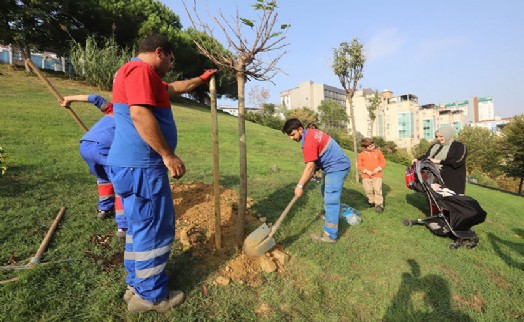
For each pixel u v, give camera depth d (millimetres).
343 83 8039
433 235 4859
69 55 22594
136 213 2223
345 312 2850
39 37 21234
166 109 2342
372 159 5828
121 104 2180
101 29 23344
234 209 4203
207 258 3191
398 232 4773
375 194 5758
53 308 2316
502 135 29141
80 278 2660
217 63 3137
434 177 5223
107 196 3721
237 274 3051
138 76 2045
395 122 75375
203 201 4273
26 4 19406
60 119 9984
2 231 3158
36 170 5219
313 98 89812
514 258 4410
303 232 4250
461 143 5254
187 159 7977
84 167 5820
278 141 14383
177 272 2939
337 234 4191
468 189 10594
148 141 2047
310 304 2861
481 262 4148
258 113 33156
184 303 2578
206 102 36094
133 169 2156
